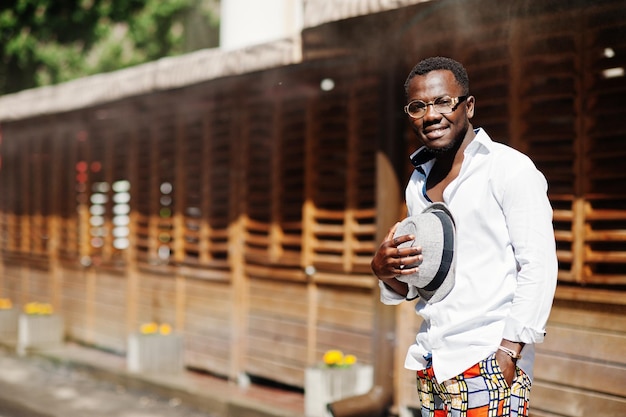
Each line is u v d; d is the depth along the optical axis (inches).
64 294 389.7
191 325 312.2
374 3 185.2
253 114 282.8
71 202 380.5
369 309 244.4
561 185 190.9
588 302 182.4
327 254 263.9
